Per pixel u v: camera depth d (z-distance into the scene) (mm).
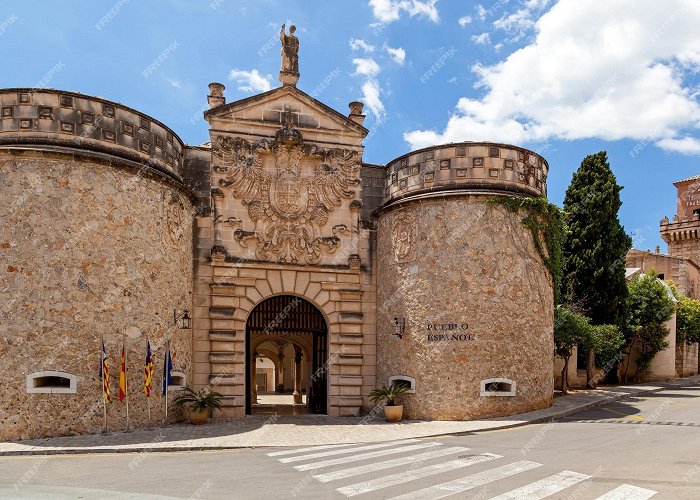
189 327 21281
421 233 21953
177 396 19891
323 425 19828
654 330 35562
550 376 22609
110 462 13312
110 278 17578
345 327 23359
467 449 14445
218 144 22500
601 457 12750
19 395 16141
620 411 22156
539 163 22969
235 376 21906
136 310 18156
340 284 23453
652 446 14188
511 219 21531
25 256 16594
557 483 10242
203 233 22234
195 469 12289
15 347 16250
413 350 21594
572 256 32750
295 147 23062
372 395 21312
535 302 21797
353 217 23672
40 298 16562
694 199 55625
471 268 21062
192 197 21500
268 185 22859
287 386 44812
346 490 10086
